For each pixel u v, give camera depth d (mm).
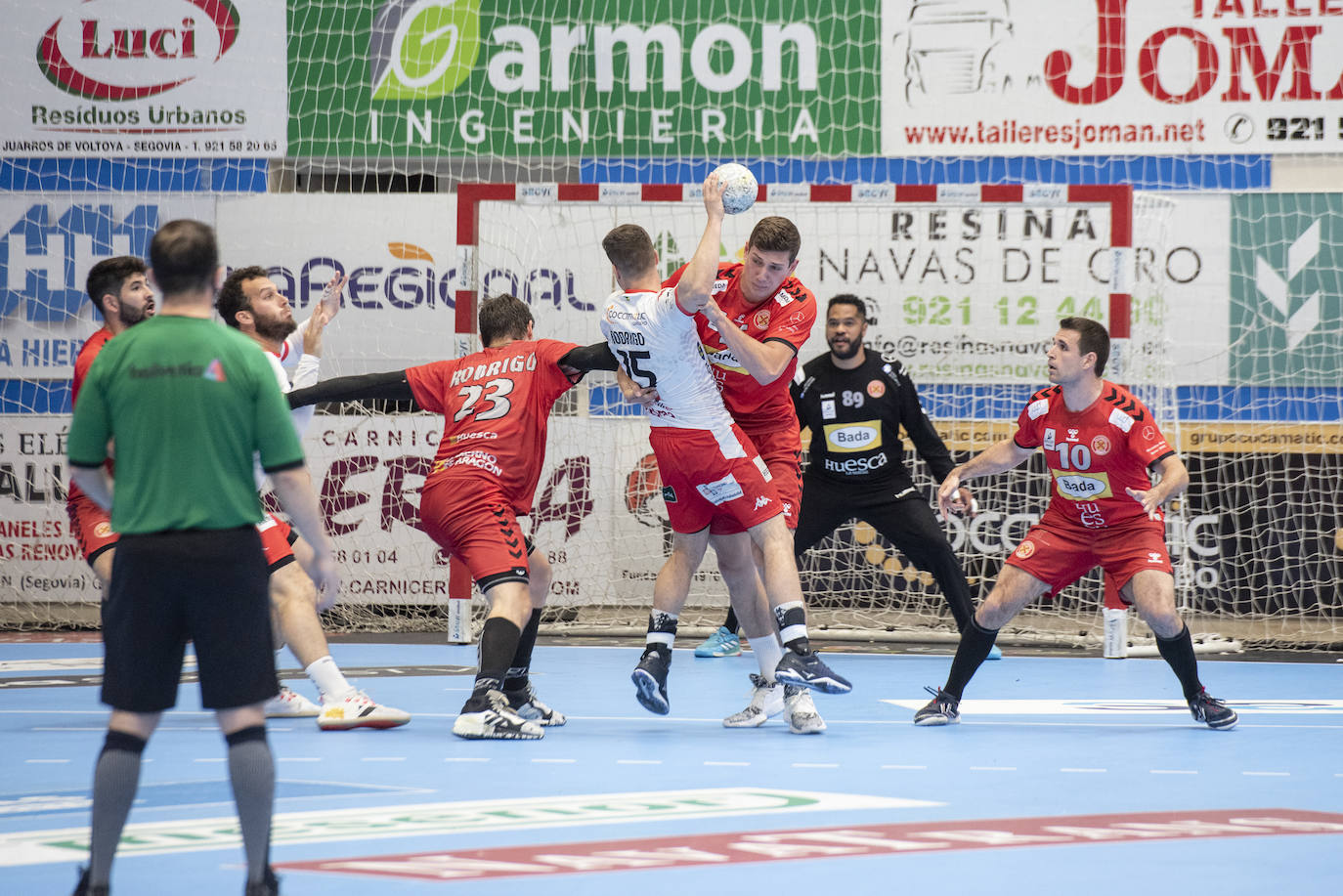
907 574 20797
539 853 6488
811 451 16719
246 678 5574
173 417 5598
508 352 11000
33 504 20750
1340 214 20891
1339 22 20844
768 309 10836
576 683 14469
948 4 21453
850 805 7785
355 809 7605
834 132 21719
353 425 20594
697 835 6918
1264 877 6078
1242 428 21125
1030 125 21422
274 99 22000
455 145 22109
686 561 10852
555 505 20359
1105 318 20906
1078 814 7562
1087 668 16281
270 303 11156
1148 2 21172
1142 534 11414
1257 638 19484
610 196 17672
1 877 6047
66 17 21969
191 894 5738
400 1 22000
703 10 21812
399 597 20578
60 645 18078
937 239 21125
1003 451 11914
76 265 21922
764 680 11461
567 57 21969
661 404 10438
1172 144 21203
